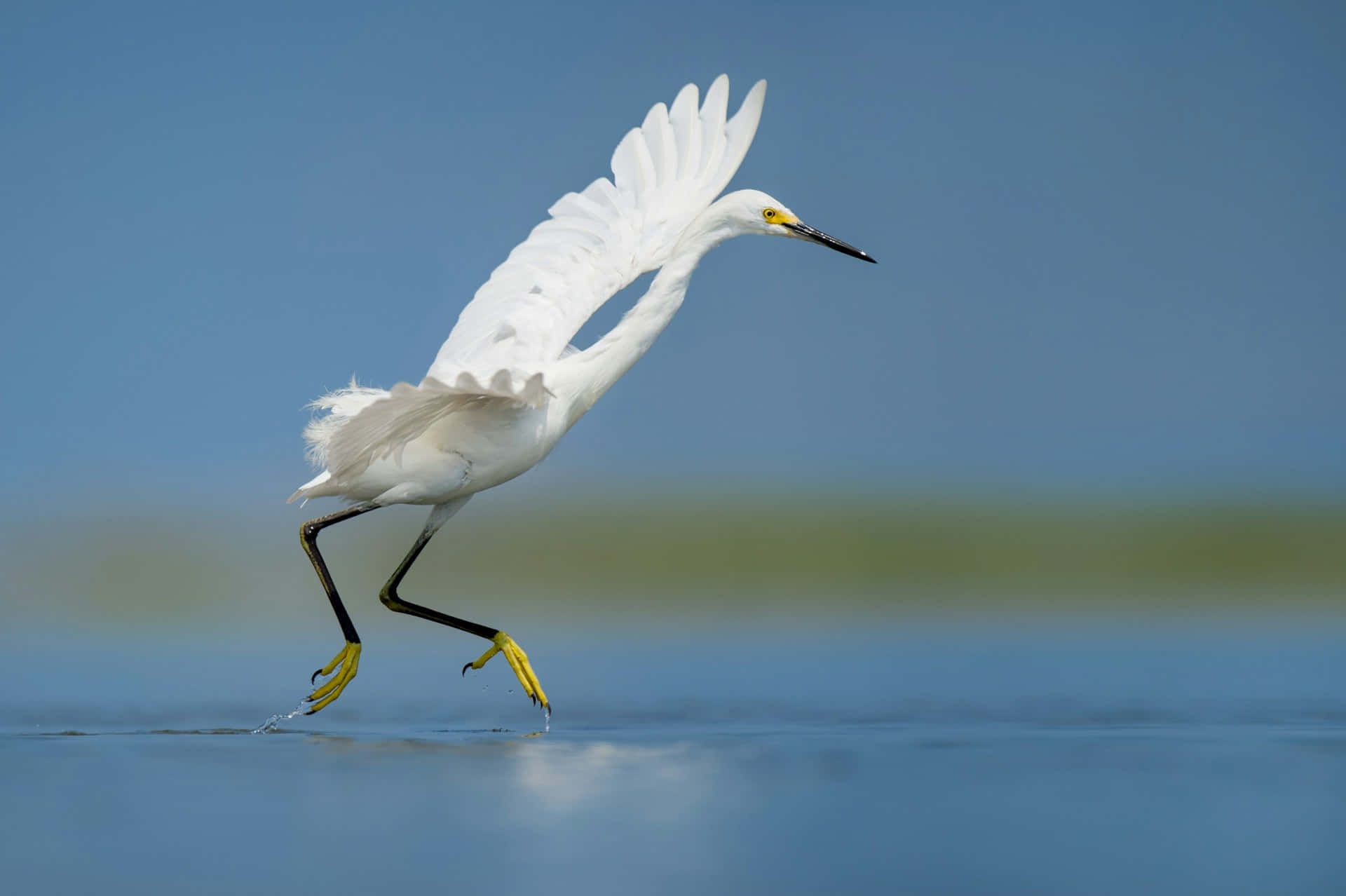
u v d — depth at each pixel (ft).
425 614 50.21
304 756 39.42
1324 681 57.21
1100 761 38.37
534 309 49.96
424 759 38.99
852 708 50.39
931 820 31.24
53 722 48.01
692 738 43.27
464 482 48.47
